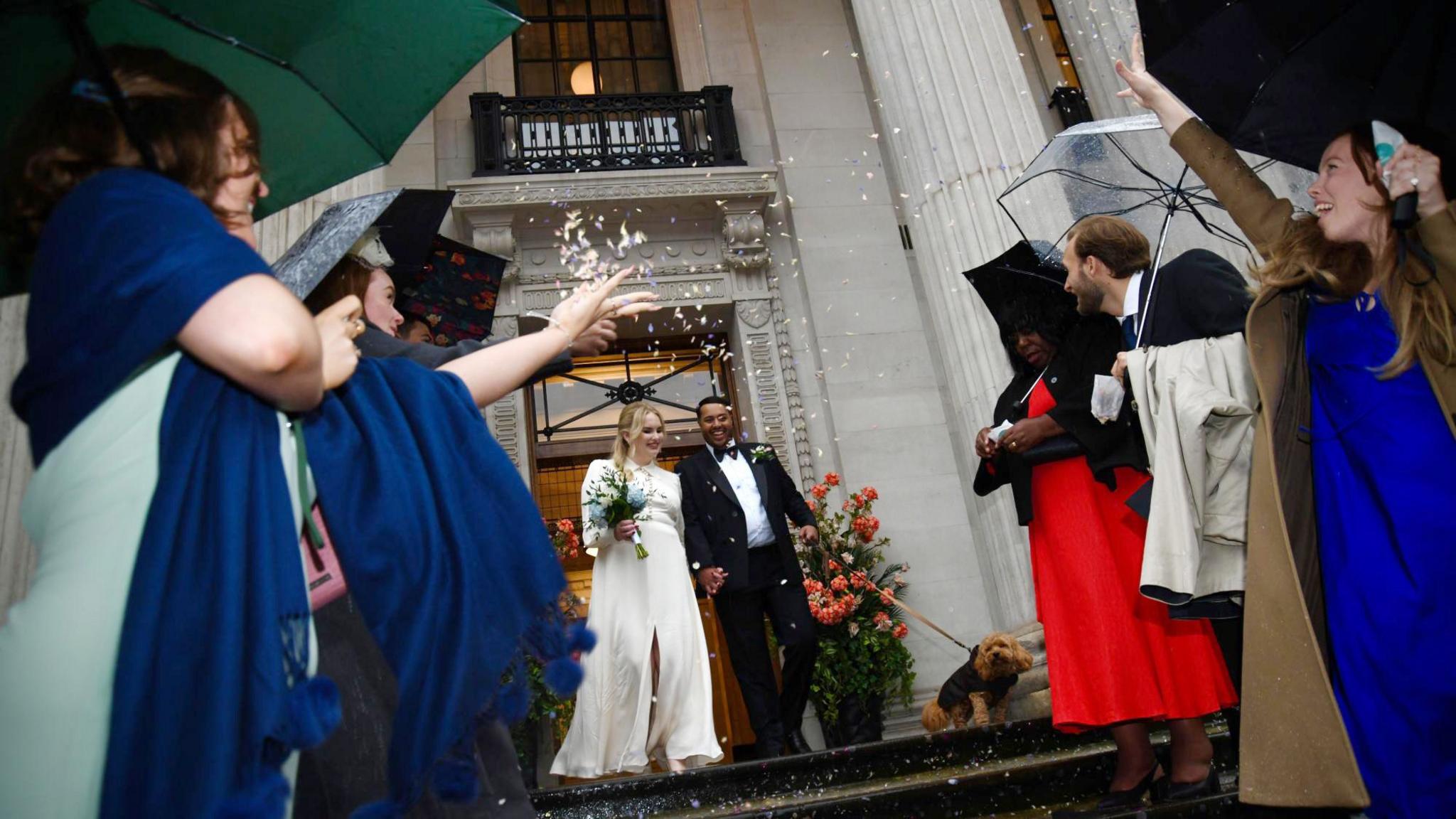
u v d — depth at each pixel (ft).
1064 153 12.53
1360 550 6.31
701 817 10.60
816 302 30.17
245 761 2.97
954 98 24.40
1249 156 14.26
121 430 3.32
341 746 4.00
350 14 5.25
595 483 17.10
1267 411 6.88
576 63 33.65
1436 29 7.65
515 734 21.13
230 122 4.07
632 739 16.08
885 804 10.58
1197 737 9.39
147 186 3.50
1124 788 9.69
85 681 3.05
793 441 28.55
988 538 23.50
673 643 16.47
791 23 34.27
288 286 4.86
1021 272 12.40
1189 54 8.34
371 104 5.63
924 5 25.61
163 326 3.22
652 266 29.66
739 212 29.99
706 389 30.22
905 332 30.22
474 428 4.25
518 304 28.37
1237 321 8.37
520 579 3.98
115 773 2.92
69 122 3.79
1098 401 9.34
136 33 4.86
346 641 4.09
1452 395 6.33
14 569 7.28
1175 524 7.63
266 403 3.64
